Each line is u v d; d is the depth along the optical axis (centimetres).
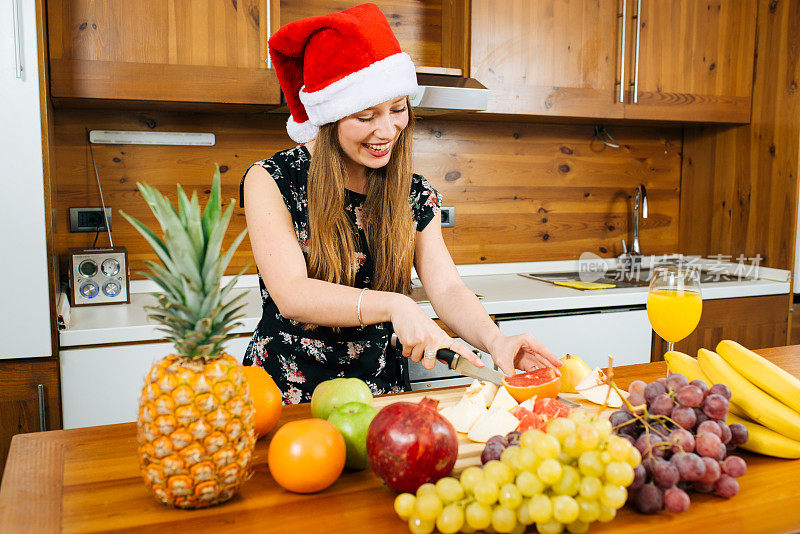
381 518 73
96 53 192
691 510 75
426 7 262
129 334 186
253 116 246
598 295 238
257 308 211
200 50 202
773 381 90
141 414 71
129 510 74
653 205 319
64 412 185
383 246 137
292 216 132
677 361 105
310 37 124
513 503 66
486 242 288
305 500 77
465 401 99
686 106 272
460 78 234
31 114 173
